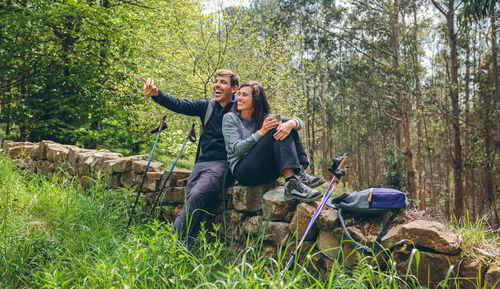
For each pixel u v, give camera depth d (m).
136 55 12.12
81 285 2.15
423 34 29.97
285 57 11.88
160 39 11.76
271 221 2.85
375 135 37.88
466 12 9.90
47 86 12.18
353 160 41.56
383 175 25.11
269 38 11.77
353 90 29.98
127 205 3.49
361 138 38.09
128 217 3.51
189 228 2.86
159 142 12.41
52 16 10.48
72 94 12.20
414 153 34.22
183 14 11.91
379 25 27.56
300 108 12.88
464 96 24.50
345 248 2.45
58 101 11.51
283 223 2.80
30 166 5.49
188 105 3.25
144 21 12.13
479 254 2.04
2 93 11.80
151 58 11.52
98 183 3.94
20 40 11.37
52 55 11.66
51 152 5.06
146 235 2.78
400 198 2.41
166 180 3.22
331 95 35.41
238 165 2.92
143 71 11.69
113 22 11.24
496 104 20.11
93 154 4.43
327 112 40.06
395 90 24.05
